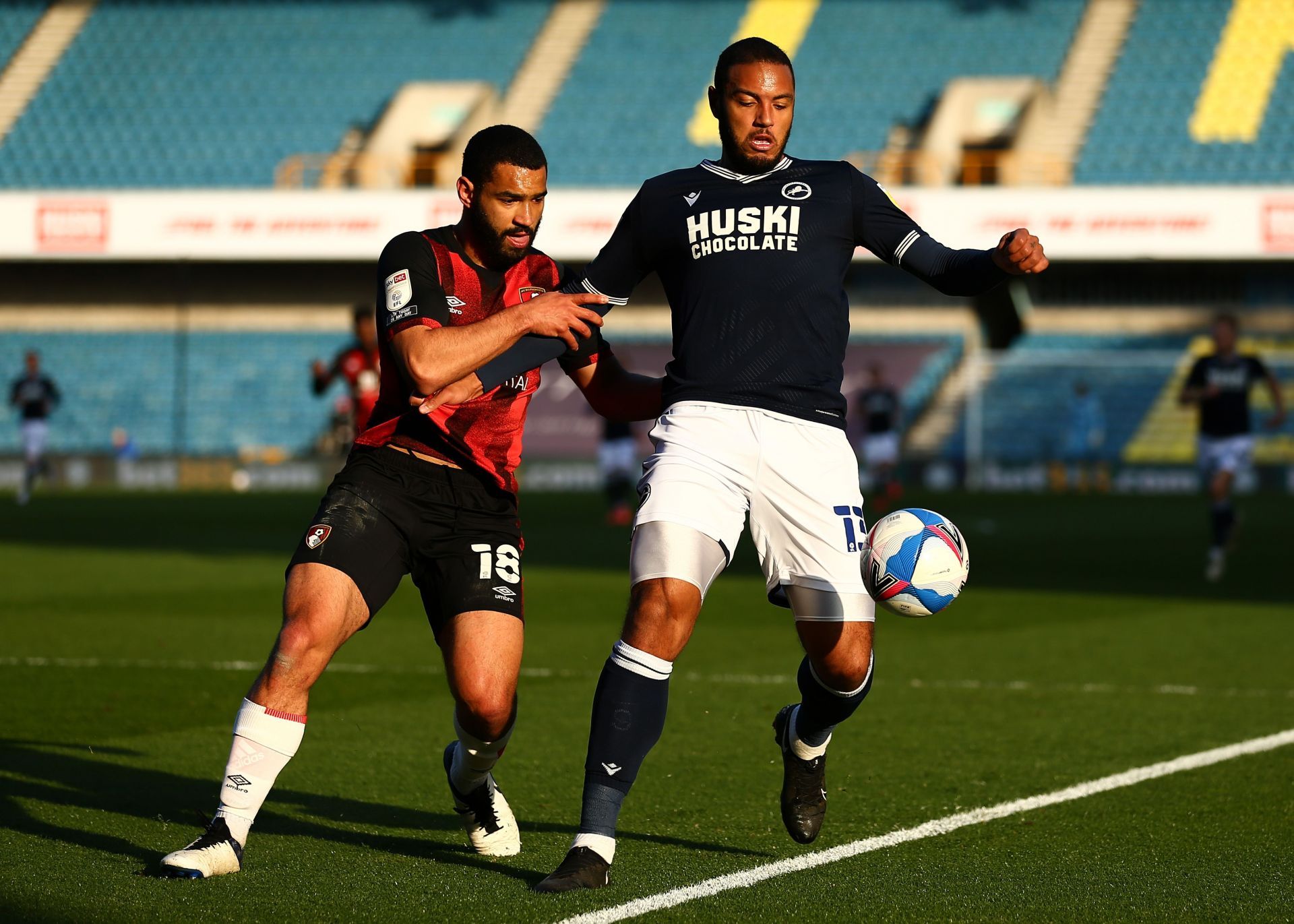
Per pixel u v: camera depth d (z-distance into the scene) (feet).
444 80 396.98
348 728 73.92
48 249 353.31
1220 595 137.90
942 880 46.62
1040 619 120.47
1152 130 358.43
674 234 48.32
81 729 73.05
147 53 413.39
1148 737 71.87
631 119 382.01
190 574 153.28
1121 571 160.76
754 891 45.01
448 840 52.31
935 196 322.96
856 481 48.08
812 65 385.91
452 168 382.22
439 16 414.21
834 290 47.80
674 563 45.73
